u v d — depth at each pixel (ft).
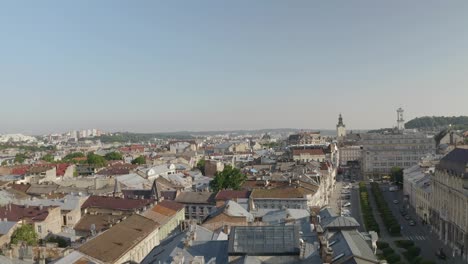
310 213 324.80
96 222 420.36
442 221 493.77
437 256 430.61
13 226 373.81
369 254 205.57
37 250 281.33
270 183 611.88
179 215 463.01
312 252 199.93
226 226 282.97
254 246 194.39
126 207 460.55
